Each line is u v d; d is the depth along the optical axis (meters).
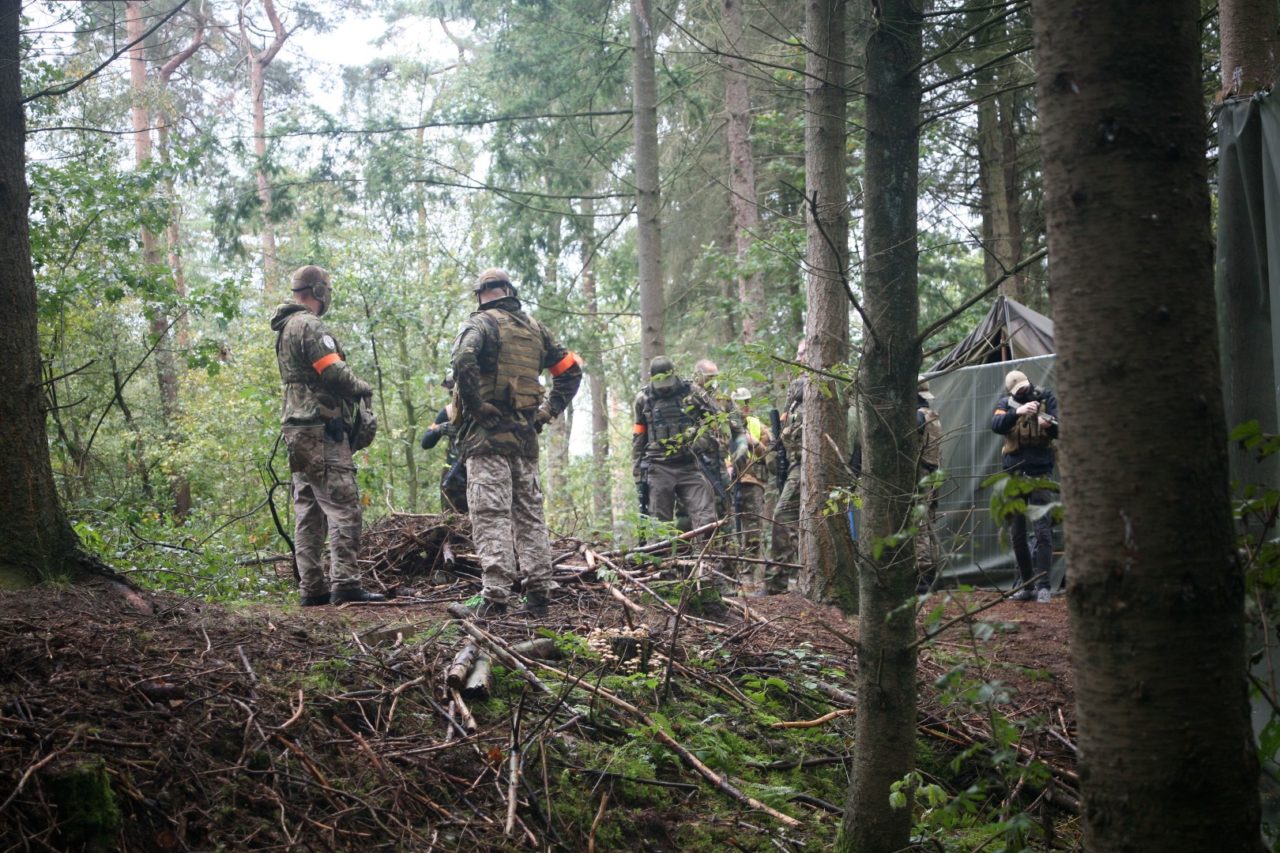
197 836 2.84
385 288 13.57
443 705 4.07
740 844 3.84
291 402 6.12
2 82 4.54
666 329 21.23
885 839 3.43
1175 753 1.93
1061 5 2.04
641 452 8.59
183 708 3.27
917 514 2.85
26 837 2.51
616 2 14.44
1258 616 2.71
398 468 13.59
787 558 8.33
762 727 4.94
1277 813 3.45
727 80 15.23
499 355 5.91
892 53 3.48
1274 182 3.83
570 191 14.70
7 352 4.44
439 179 14.02
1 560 4.27
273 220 14.28
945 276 17.12
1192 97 2.02
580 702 4.49
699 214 19.62
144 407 14.56
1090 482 2.01
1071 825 4.19
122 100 14.39
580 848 3.57
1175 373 1.96
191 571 6.76
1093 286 2.00
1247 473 3.84
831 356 7.30
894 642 3.42
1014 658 6.00
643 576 6.77
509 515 5.89
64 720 2.96
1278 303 3.78
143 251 14.30
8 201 4.52
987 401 9.55
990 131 14.75
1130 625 1.96
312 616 4.96
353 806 3.23
